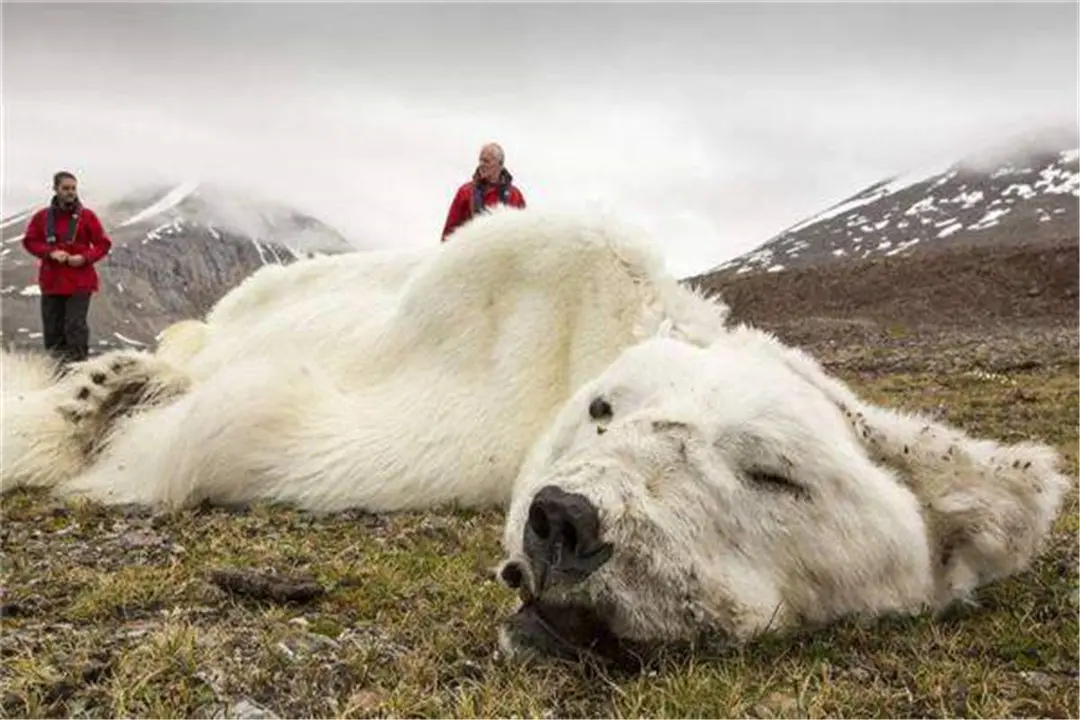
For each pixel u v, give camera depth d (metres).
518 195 5.59
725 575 1.95
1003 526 2.33
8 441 3.98
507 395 3.58
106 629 2.10
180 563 2.67
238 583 2.34
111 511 3.54
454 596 2.35
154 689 1.74
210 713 1.68
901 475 2.41
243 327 4.84
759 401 2.15
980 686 1.77
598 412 2.46
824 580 2.09
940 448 2.45
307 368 3.85
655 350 2.50
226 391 3.64
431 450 3.54
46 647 1.96
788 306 34.69
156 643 1.89
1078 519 3.22
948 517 2.34
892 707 1.70
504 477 3.50
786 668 1.85
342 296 4.48
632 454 1.99
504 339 3.69
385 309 4.22
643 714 1.68
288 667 1.85
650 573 1.84
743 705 1.68
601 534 1.81
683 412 2.12
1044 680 1.82
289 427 3.65
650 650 1.86
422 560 2.71
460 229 4.00
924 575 2.24
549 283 3.70
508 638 1.88
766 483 2.08
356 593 2.38
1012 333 21.66
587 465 1.95
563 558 1.81
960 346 16.78
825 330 24.36
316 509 3.49
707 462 2.02
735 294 36.84
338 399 3.79
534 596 1.82
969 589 2.33
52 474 3.98
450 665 1.87
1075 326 24.78
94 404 4.11
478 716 1.66
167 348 4.96
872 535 2.13
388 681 1.81
